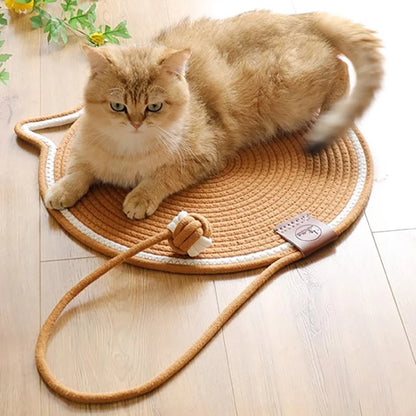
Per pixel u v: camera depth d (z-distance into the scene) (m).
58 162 1.87
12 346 1.49
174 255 1.66
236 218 1.76
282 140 2.00
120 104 1.62
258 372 1.47
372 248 1.71
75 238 1.70
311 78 1.93
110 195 1.80
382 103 2.08
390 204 1.82
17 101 2.04
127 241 1.69
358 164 1.91
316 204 1.80
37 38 2.24
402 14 2.38
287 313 1.57
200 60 1.87
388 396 1.44
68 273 1.63
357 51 1.93
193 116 1.80
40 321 1.54
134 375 1.45
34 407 1.39
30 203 1.78
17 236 1.70
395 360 1.50
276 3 2.41
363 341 1.53
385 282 1.64
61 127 1.99
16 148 1.92
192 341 1.51
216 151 1.86
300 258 1.67
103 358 1.48
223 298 1.60
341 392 1.44
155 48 1.70
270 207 1.79
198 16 2.34
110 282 1.61
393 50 2.26
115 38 2.22
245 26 1.95
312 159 1.93
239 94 1.89
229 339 1.52
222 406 1.41
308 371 1.47
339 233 1.72
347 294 1.61
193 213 1.71
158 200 1.76
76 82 2.11
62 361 1.47
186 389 1.43
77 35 2.26
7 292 1.58
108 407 1.40
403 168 1.91
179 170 1.79
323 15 2.01
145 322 1.54
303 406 1.42
